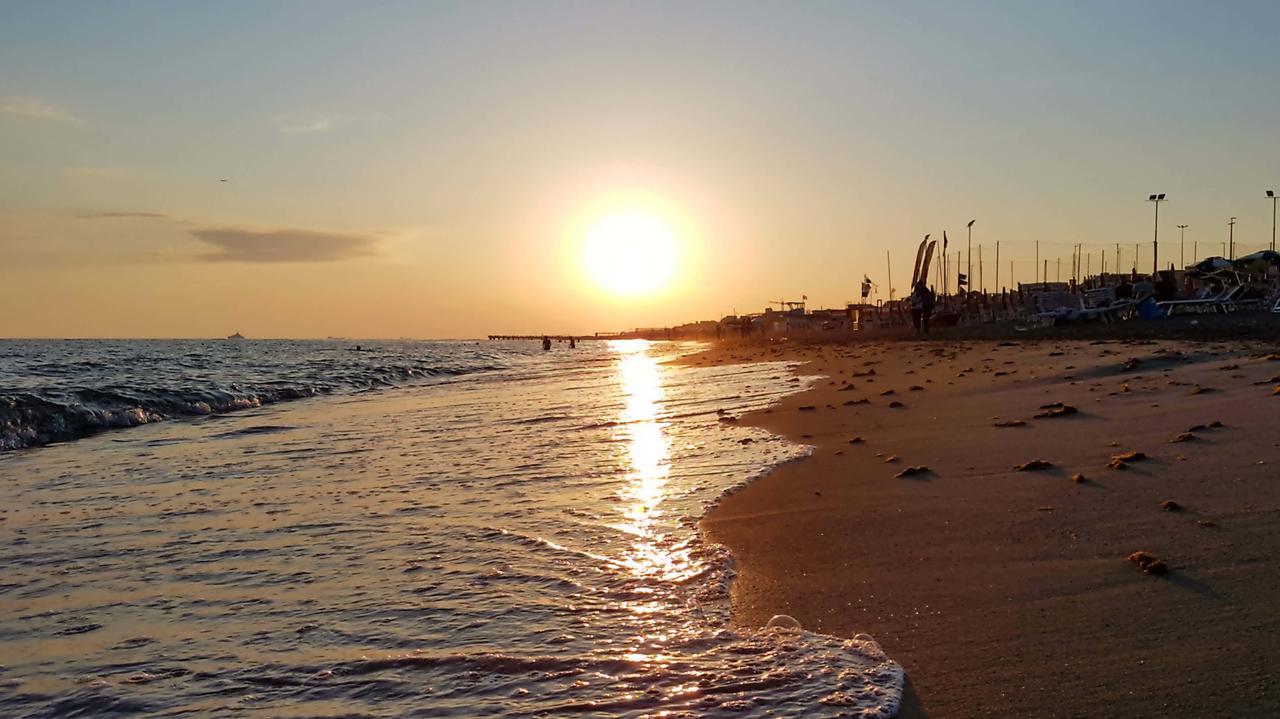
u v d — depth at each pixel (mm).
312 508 8672
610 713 3914
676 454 11359
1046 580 5348
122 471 11781
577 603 5461
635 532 7246
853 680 4117
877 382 19688
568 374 39625
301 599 5727
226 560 6777
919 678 4160
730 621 5043
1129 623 4613
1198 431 9273
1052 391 14281
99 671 4656
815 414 14547
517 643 4797
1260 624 4480
